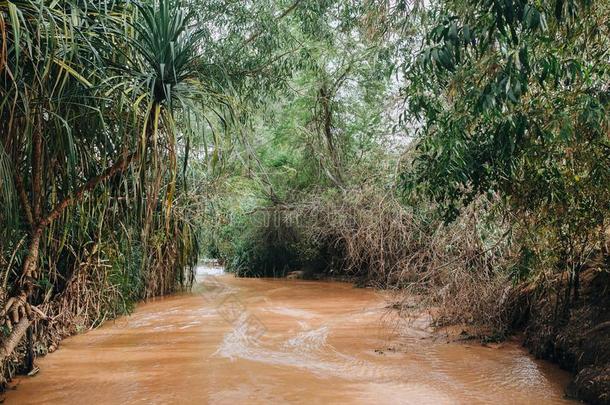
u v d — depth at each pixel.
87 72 3.69
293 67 9.12
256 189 14.38
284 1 8.36
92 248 5.80
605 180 3.92
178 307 9.28
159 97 3.71
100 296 6.96
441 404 4.02
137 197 3.96
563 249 4.91
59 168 3.83
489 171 4.13
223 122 3.96
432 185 4.61
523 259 5.34
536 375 4.86
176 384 4.55
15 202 3.23
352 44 10.30
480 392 4.32
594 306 4.99
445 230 7.06
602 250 5.11
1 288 3.93
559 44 3.37
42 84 3.33
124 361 5.37
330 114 12.18
